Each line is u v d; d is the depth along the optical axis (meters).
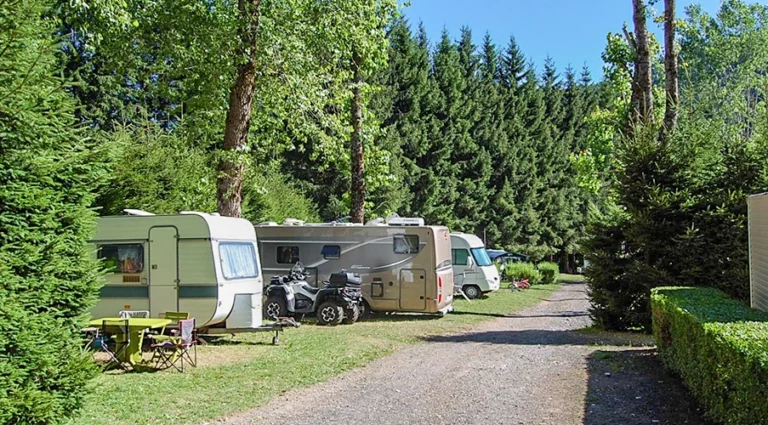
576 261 48.75
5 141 4.83
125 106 25.62
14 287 4.75
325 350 10.49
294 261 16.16
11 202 4.82
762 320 5.98
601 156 21.25
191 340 9.17
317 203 32.88
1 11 4.79
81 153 5.41
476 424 5.93
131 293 11.19
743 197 11.34
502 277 32.69
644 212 11.99
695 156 12.03
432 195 37.81
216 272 10.87
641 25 14.06
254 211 22.22
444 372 8.46
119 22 11.47
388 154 19.39
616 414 6.16
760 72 40.03
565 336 11.99
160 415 6.35
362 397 7.10
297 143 32.34
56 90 5.15
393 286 15.63
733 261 11.32
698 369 6.04
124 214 11.76
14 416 4.70
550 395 7.01
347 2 14.56
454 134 40.62
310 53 14.67
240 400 6.98
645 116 13.36
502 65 53.06
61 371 5.11
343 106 17.42
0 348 4.62
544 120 50.31
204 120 15.05
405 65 38.78
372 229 15.84
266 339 11.77
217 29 12.68
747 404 4.37
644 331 12.36
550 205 45.94
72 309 5.40
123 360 8.84
